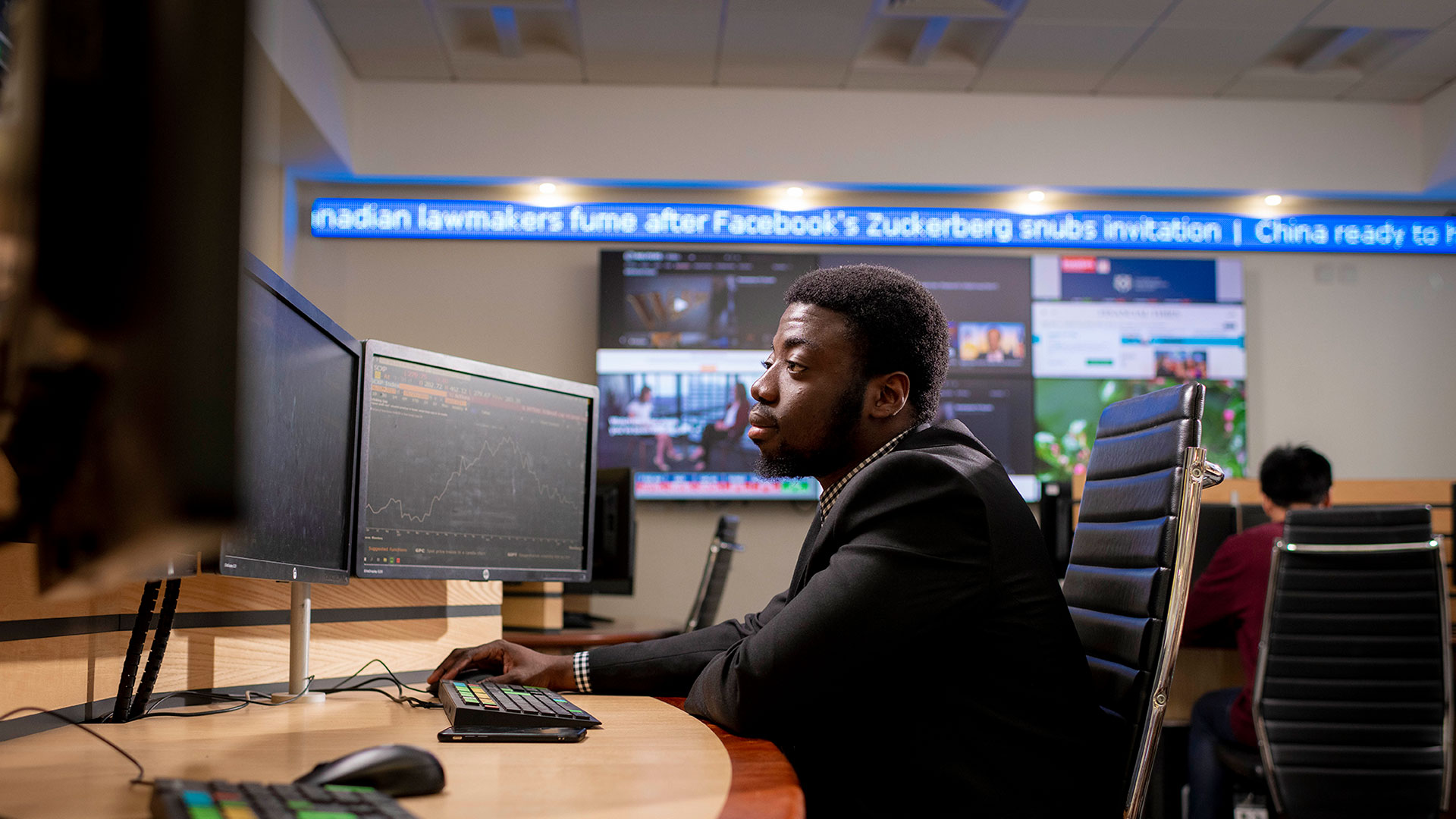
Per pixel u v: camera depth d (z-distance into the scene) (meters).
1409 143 5.19
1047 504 3.57
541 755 0.90
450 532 1.55
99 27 0.49
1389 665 2.51
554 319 5.16
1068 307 5.12
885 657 1.08
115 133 0.48
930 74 4.94
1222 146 5.17
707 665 1.28
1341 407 5.29
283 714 1.17
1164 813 3.15
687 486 4.97
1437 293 5.38
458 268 5.16
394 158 4.98
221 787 0.63
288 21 4.04
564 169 5.03
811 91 5.11
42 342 0.50
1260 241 5.26
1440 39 4.55
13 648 0.97
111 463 0.48
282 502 1.16
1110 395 5.09
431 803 0.70
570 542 1.79
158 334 0.48
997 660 1.13
